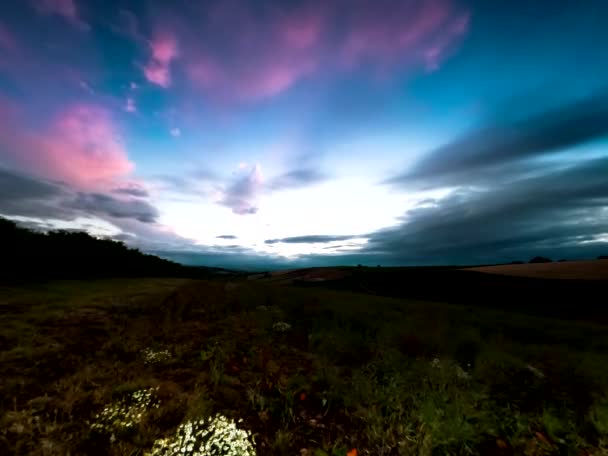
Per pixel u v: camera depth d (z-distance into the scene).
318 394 4.23
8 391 3.93
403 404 3.97
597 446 3.24
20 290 13.77
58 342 6.21
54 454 2.72
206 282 22.50
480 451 3.13
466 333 8.38
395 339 7.38
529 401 4.34
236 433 2.98
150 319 9.03
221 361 5.50
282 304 12.39
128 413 3.39
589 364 5.92
